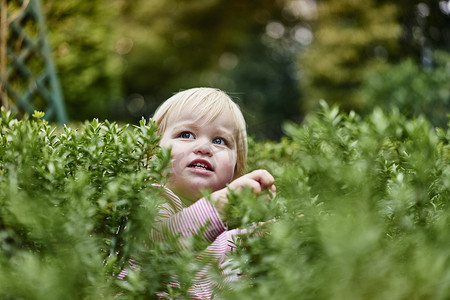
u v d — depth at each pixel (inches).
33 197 31.6
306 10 589.3
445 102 180.5
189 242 32.7
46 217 28.6
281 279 26.6
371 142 33.9
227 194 34.2
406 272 25.4
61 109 130.6
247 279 30.9
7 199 31.4
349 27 395.5
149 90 679.7
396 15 370.0
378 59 383.2
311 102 407.5
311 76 410.3
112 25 246.5
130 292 31.8
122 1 262.2
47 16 164.4
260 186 42.6
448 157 40.7
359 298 24.4
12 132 37.0
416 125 33.5
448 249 27.1
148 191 33.7
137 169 35.6
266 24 645.3
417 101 179.6
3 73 113.0
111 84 234.2
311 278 26.2
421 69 199.2
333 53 394.9
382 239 27.6
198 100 53.6
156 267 32.2
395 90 189.5
